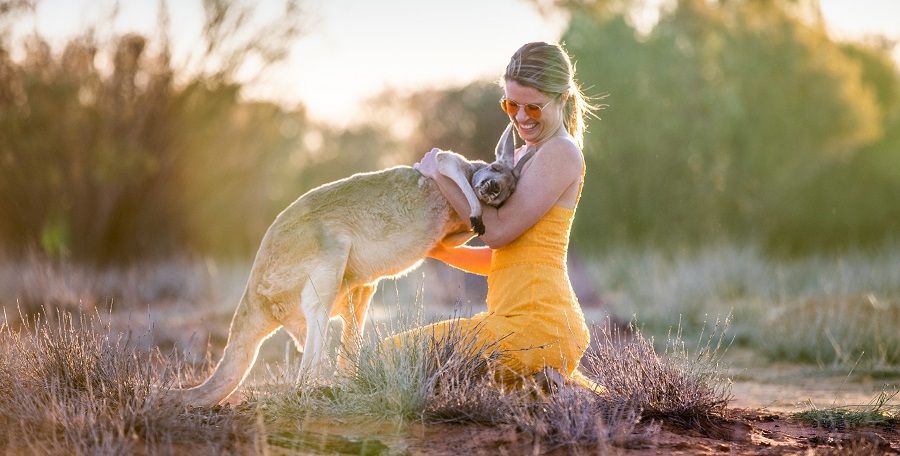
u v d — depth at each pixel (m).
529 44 4.63
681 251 16.00
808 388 6.68
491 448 3.80
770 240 20.89
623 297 12.46
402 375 4.27
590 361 4.96
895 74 26.02
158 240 17.66
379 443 3.88
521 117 4.62
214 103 17.75
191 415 4.18
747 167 20.94
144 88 17.09
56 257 14.82
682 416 4.40
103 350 4.78
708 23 22.25
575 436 3.88
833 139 21.62
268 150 20.11
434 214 5.11
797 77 21.81
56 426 3.98
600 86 19.97
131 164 16.19
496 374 4.48
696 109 20.53
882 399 5.36
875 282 12.34
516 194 4.44
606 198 19.88
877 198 21.59
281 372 4.71
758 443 4.18
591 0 22.05
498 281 4.59
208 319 10.33
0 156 15.87
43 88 15.60
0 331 5.27
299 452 3.77
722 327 10.26
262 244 5.03
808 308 9.21
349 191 5.10
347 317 5.21
